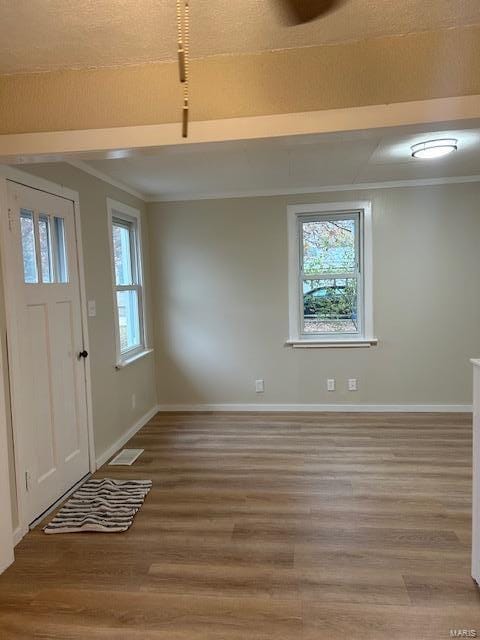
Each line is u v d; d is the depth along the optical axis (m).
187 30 1.71
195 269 4.84
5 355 2.39
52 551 2.36
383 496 2.86
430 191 4.45
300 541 2.38
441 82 1.86
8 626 1.84
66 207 3.12
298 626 1.79
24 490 2.53
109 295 3.79
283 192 4.62
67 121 2.06
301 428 4.26
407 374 4.65
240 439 4.02
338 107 1.92
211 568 2.17
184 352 4.94
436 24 1.80
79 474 3.21
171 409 5.00
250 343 4.84
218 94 1.97
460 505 2.72
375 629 1.77
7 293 2.41
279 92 1.94
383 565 2.16
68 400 3.08
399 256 4.55
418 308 4.58
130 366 4.23
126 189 4.25
